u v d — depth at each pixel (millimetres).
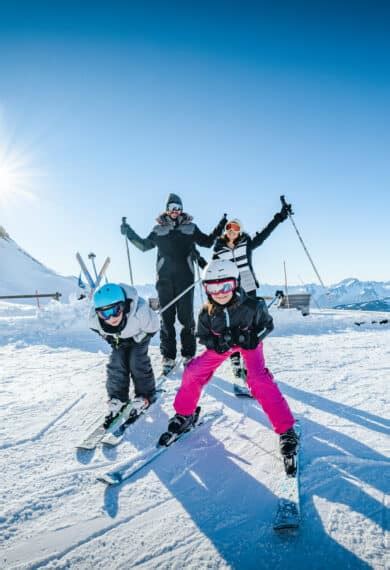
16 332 6711
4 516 1866
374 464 2242
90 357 5227
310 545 1628
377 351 5270
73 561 1593
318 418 2951
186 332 4652
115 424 2791
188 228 4598
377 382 3805
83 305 7770
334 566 1506
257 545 1647
